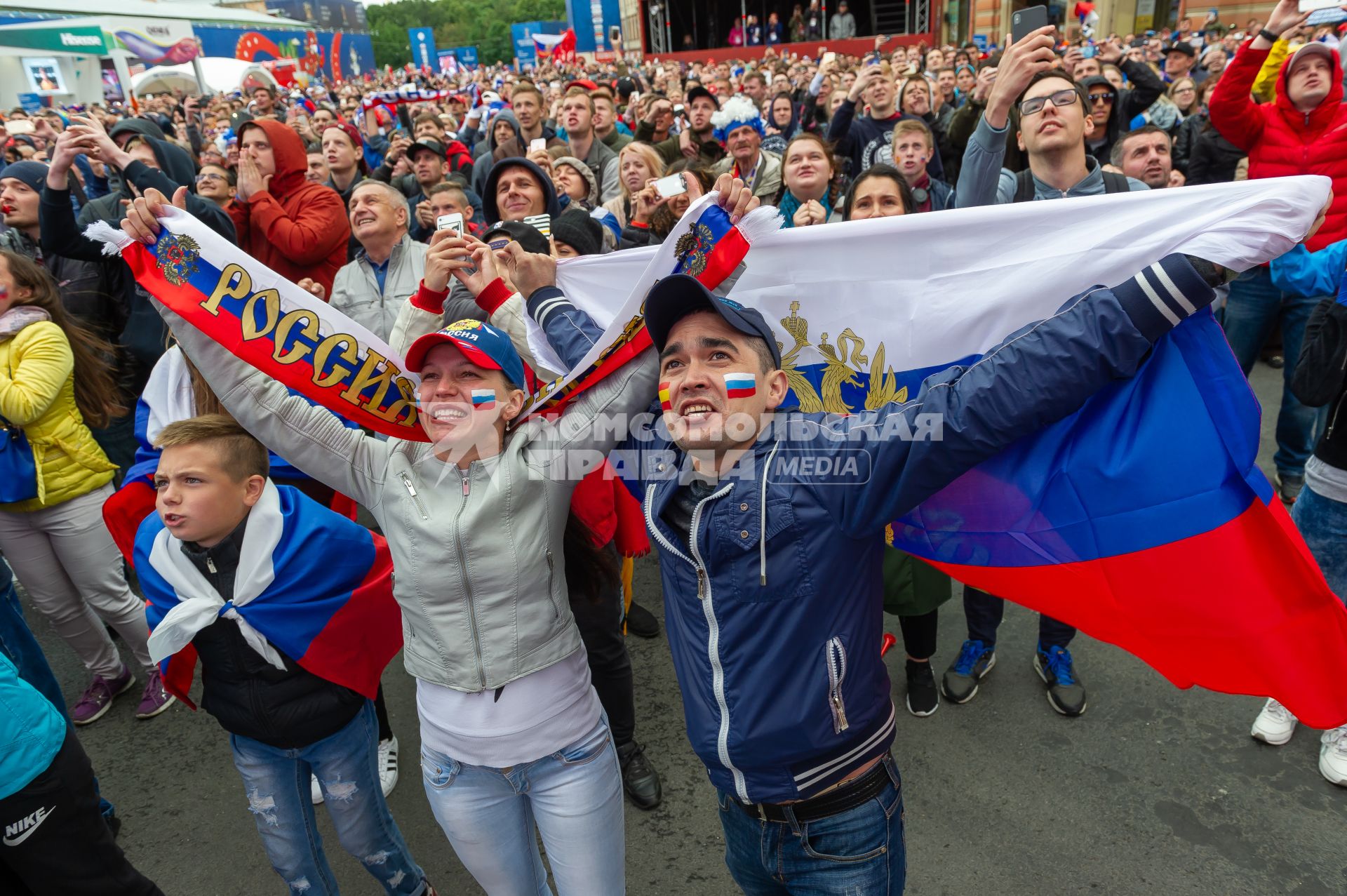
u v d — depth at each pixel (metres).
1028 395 1.37
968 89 10.94
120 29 21.23
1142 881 2.37
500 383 1.77
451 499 1.80
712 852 2.63
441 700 1.87
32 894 1.71
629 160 4.70
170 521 1.91
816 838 1.67
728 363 1.52
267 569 1.96
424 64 43.97
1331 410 2.50
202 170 5.38
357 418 1.90
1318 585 1.50
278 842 2.14
